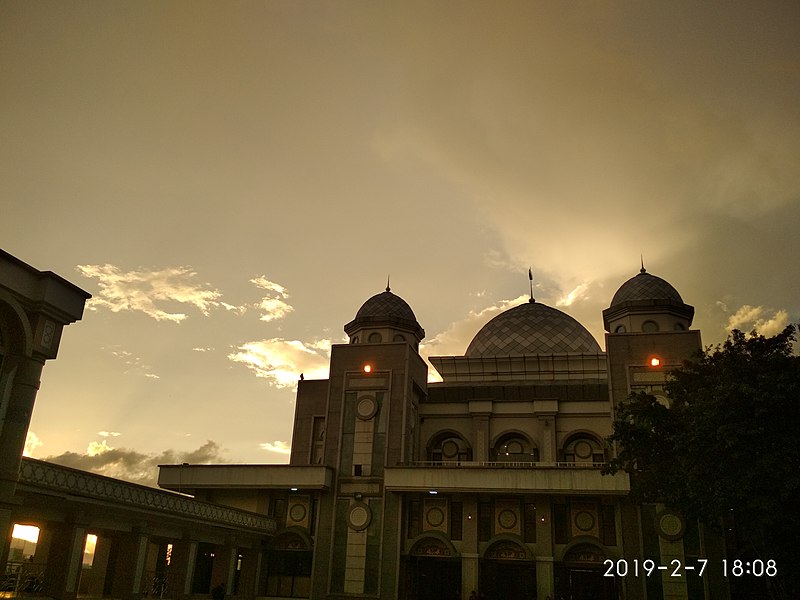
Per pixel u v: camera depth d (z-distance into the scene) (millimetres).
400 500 41781
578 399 47375
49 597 26734
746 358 29516
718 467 26984
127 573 31047
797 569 27750
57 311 24828
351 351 47344
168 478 44594
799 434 26281
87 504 27969
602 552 38500
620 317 50031
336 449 44875
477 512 40812
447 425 48500
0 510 22422
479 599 38312
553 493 38969
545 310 58719
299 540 42750
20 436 23109
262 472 43625
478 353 57250
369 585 40688
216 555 39625
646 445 32438
